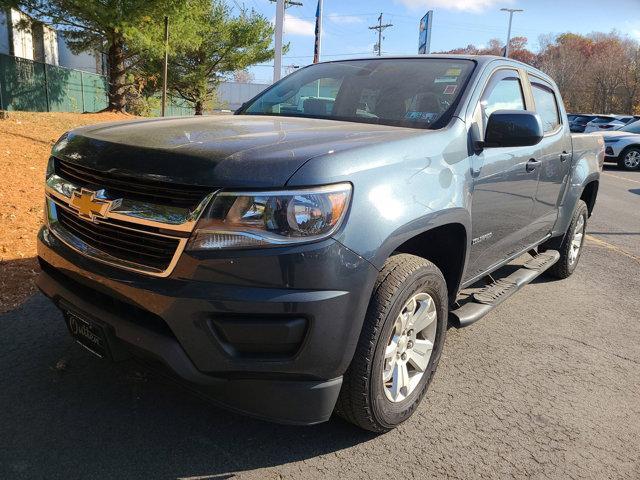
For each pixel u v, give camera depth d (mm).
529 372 3615
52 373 3107
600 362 3842
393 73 3734
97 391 2969
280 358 2193
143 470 2410
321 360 2227
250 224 2080
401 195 2463
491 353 3867
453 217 2834
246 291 2098
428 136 2836
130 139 2461
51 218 2736
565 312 4805
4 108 20109
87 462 2432
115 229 2326
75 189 2496
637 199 12281
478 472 2572
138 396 2953
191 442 2617
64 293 2570
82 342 2654
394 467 2557
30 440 2545
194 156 2186
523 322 4504
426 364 2949
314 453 2609
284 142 2398
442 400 3182
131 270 2266
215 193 2084
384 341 2480
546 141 4336
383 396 2611
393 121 3305
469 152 3127
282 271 2098
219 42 23891
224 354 2154
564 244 5480
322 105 3715
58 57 33375
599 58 70125
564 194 4984
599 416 3139
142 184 2240
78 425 2680
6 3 16688
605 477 2613
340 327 2230
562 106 5039
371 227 2289
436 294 2865
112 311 2395
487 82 3535
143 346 2232
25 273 4457
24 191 6523
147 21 17094
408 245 2973
